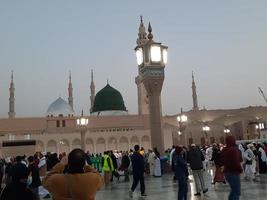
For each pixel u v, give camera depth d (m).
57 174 4.13
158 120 18.55
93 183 4.04
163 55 18.45
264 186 14.48
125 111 82.69
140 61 18.61
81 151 4.23
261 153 21.11
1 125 67.00
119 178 24.73
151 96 18.62
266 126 66.50
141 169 13.27
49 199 14.55
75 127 68.25
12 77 83.25
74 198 3.97
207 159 26.89
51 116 74.81
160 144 18.36
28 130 67.75
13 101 80.94
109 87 84.50
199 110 71.81
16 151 36.22
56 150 62.94
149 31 18.48
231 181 9.01
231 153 9.02
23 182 4.79
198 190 12.69
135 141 66.62
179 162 10.58
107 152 21.11
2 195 4.64
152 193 14.09
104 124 70.94
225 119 70.19
